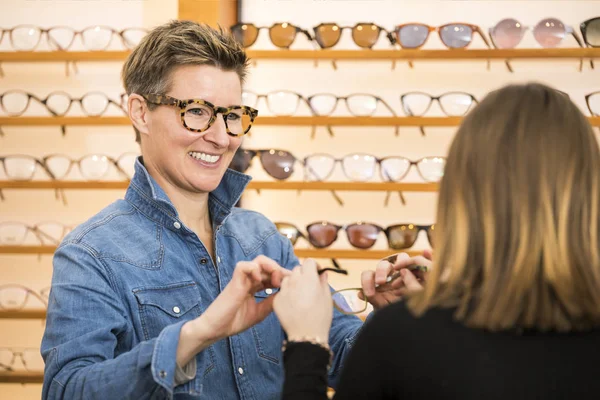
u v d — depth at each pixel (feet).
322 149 10.34
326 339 3.72
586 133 3.25
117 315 4.60
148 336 4.74
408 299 3.30
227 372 4.93
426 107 9.80
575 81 10.00
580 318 3.02
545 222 3.06
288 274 4.22
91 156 10.17
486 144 3.24
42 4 10.60
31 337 10.83
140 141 5.34
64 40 10.25
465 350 3.00
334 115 10.09
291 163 9.64
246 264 4.09
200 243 5.11
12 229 10.31
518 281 3.02
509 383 2.91
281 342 5.35
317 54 9.50
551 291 3.06
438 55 9.43
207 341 4.14
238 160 9.67
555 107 3.26
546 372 2.93
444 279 3.27
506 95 3.37
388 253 9.47
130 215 5.06
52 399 4.31
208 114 4.98
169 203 4.99
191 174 5.02
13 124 10.00
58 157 10.32
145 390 4.06
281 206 10.38
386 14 10.18
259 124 9.57
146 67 5.03
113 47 10.24
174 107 4.96
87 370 4.23
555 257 3.02
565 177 3.12
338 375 5.36
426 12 10.16
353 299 4.77
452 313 3.12
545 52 9.34
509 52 9.36
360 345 3.23
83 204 10.76
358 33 9.64
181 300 4.89
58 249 4.88
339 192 10.34
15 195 10.80
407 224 9.62
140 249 4.90
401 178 9.89
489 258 3.12
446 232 3.32
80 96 10.61
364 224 9.65
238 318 4.28
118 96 10.58
